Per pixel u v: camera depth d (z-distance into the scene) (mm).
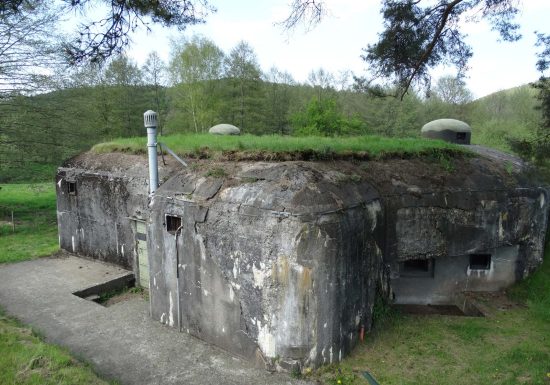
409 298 7266
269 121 33000
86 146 15109
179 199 5633
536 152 6480
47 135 14266
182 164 7004
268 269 4742
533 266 7445
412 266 7309
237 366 4957
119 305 6840
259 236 4789
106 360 5102
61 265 8867
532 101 27172
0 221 13812
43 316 6379
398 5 8078
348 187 5434
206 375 4770
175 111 32219
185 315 5750
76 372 4473
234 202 5125
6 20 12414
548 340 5598
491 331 5859
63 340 5609
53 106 14328
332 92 32062
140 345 5469
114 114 28562
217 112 28641
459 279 7273
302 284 4656
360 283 5332
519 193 7066
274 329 4777
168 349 5359
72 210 9359
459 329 5918
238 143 6656
